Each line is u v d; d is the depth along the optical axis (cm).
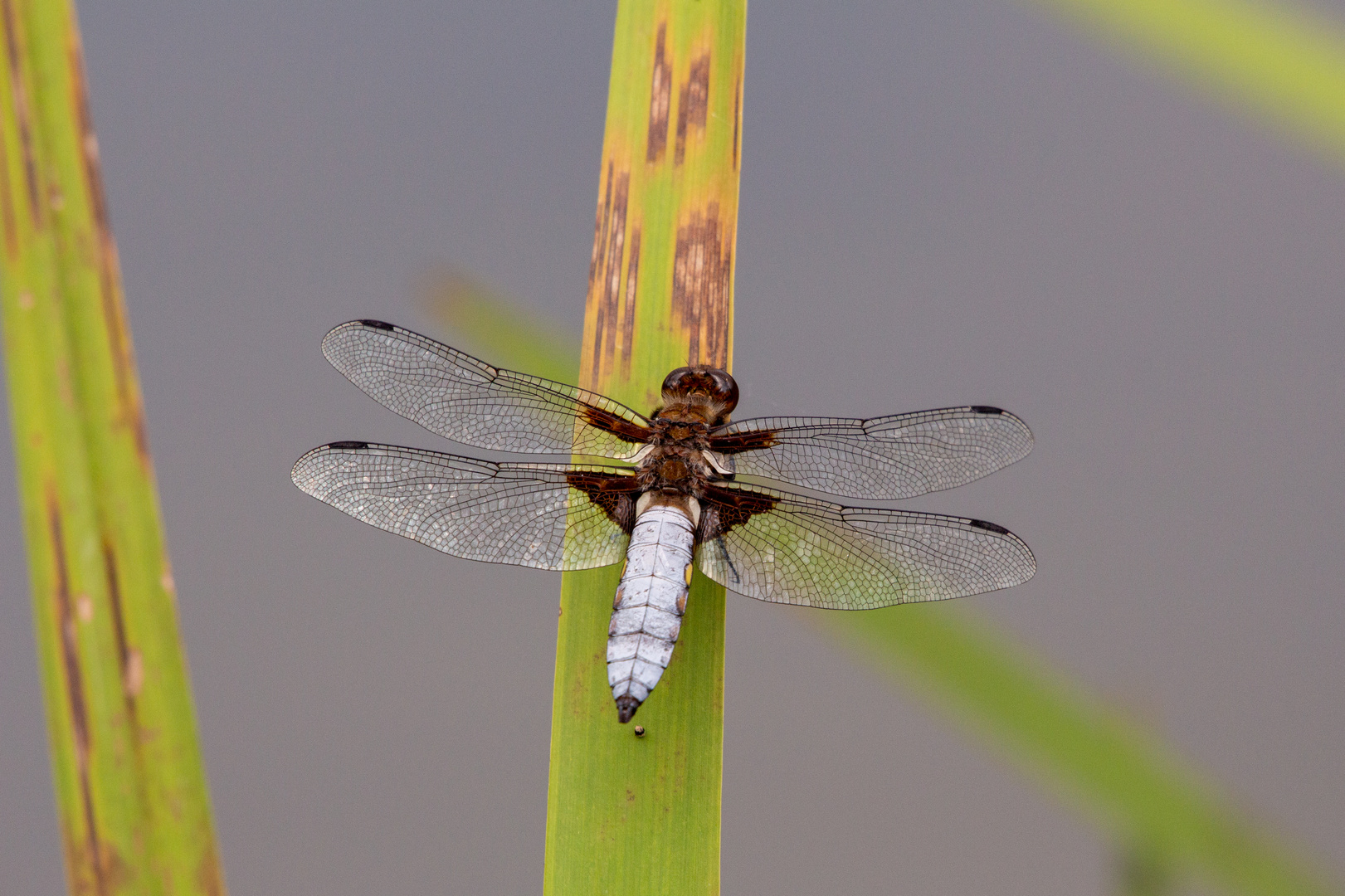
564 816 79
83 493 78
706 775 80
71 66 79
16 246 78
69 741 78
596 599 80
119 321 79
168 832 78
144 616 78
